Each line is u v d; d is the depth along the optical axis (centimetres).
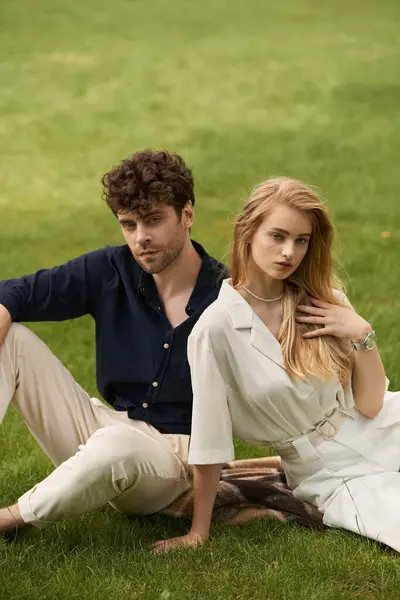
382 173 1577
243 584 480
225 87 2192
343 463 531
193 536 517
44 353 535
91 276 550
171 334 536
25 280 546
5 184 1580
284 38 2688
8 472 637
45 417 539
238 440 682
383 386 532
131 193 509
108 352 548
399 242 1231
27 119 1977
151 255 520
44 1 3172
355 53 2483
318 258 522
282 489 556
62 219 1381
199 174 1577
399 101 2045
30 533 530
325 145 1745
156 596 468
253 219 509
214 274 543
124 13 3023
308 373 513
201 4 3178
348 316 522
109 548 516
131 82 2247
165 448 529
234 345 517
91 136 1855
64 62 2430
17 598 466
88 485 502
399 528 499
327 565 489
